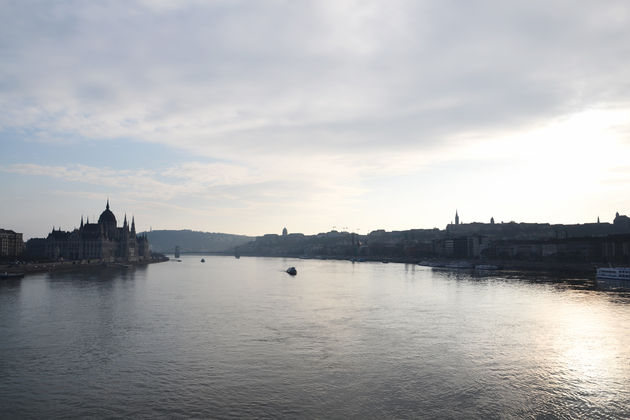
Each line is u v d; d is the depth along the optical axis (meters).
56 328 114.00
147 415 64.75
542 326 116.94
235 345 98.19
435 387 74.94
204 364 85.56
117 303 156.25
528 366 84.94
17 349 94.62
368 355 91.19
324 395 71.62
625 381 77.81
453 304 154.50
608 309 141.38
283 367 83.94
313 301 164.25
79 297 170.50
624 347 97.38
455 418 64.56
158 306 150.12
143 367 83.69
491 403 69.19
